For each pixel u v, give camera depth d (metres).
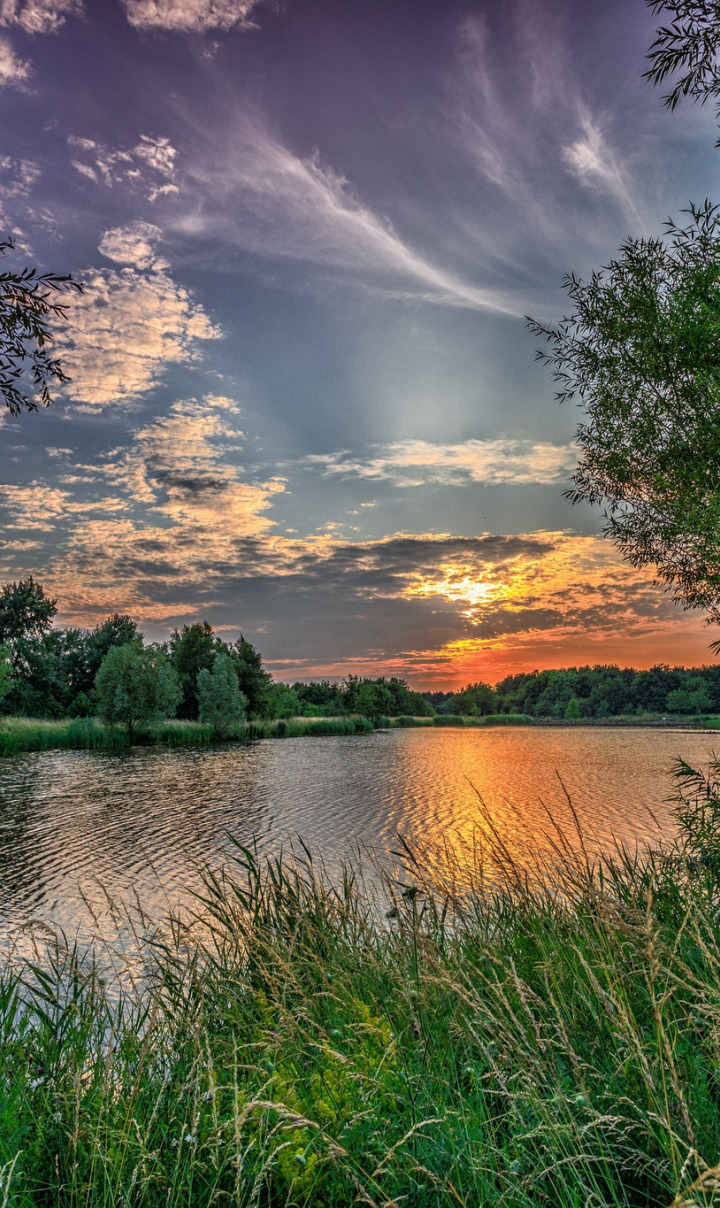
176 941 4.23
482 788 24.20
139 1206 2.25
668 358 5.96
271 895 4.84
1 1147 2.41
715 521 5.52
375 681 105.75
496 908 4.99
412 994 3.36
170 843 15.01
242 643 67.56
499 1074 2.40
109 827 17.00
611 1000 2.70
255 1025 3.31
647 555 6.69
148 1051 3.07
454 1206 2.09
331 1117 2.42
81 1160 2.49
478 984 3.54
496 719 117.50
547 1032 2.78
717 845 5.30
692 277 5.83
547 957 3.44
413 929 3.93
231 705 54.47
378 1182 2.17
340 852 13.47
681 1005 2.88
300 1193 2.13
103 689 47.19
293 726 63.31
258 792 23.19
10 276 4.97
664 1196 2.10
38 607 58.47
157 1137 2.55
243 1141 2.36
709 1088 2.49
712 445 5.62
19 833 16.30
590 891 3.99
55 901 10.55
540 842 13.30
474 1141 2.23
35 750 41.25
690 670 128.25
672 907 4.40
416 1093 2.53
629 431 6.22
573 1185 2.14
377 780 26.95
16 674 57.88
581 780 26.70
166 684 47.78
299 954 4.01
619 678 136.88
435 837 14.72
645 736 68.56
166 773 29.44
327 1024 3.34
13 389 5.44
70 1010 3.44
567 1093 2.40
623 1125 2.31
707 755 39.72
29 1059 3.11
